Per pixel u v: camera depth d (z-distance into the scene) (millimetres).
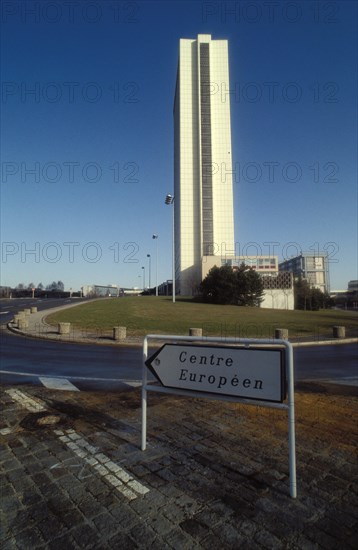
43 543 2533
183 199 100062
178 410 5582
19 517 2832
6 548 2492
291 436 3094
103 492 3178
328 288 140875
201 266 96625
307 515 2834
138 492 3172
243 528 2672
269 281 61281
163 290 108812
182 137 101500
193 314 31312
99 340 16172
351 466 3674
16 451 4066
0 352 12938
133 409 5660
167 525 2711
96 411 5570
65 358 11617
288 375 3135
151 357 3955
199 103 101500
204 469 3598
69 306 39062
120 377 8547
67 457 3895
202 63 102562
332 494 3139
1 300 59906
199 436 4488
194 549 2455
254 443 4258
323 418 5191
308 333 20641
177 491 3184
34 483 3354
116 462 3768
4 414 5434
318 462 3756
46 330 19984
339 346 16109
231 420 5086
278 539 2555
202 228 98688
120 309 33312
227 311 35875
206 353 3570
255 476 3453
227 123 101812
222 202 99688
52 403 6051
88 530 2664
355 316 40562
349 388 7320
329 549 2459
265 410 5555
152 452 4012
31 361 11008
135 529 2668
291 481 3084
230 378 3387
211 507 2938
